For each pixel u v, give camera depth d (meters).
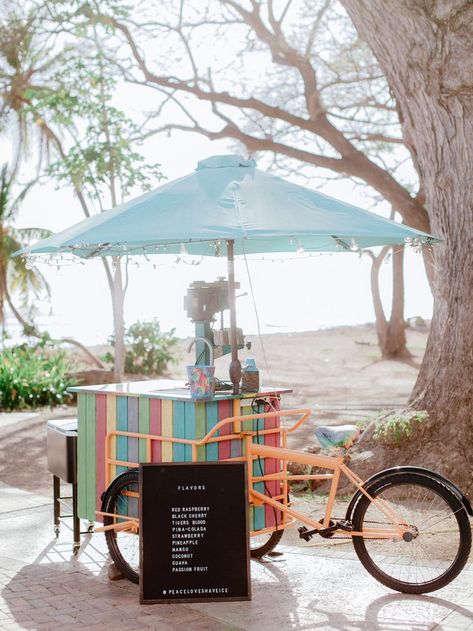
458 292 7.69
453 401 7.56
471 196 7.64
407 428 7.55
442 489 4.73
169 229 4.55
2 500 7.53
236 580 4.61
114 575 5.15
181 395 5.13
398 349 27.27
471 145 7.59
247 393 5.20
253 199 4.88
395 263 27.12
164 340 21.59
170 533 4.63
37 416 13.59
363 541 4.90
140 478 4.66
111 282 17.03
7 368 15.24
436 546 5.10
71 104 16.81
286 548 5.83
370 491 4.85
